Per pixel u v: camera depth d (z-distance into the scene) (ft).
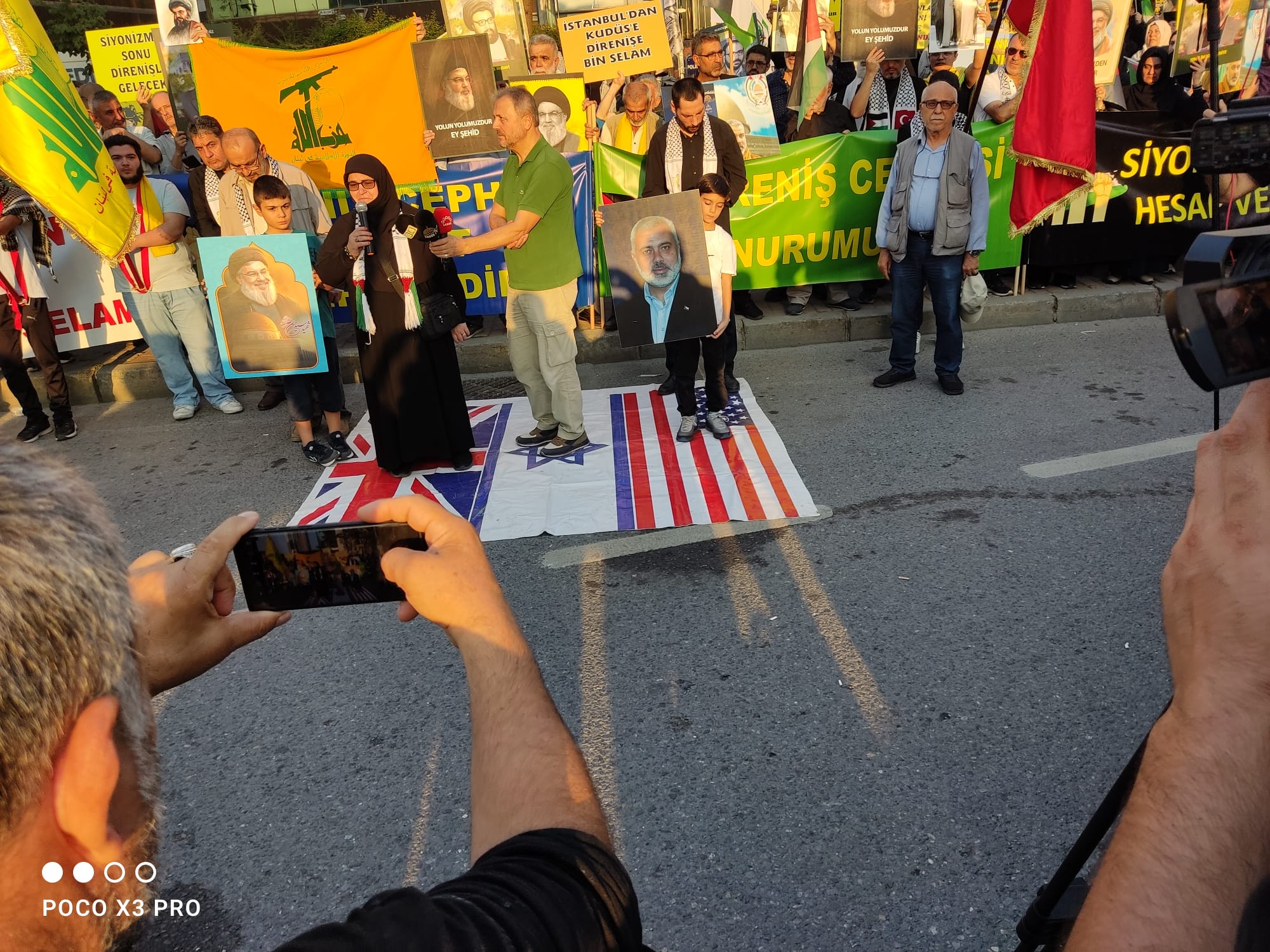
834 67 26.68
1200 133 3.09
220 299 15.79
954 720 9.12
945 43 24.23
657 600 11.68
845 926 7.04
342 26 98.99
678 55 31.96
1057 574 11.61
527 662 2.77
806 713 9.36
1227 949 1.77
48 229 19.61
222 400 20.65
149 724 1.98
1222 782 1.87
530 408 19.43
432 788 8.82
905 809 8.07
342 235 15.33
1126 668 9.77
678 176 18.53
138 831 1.91
